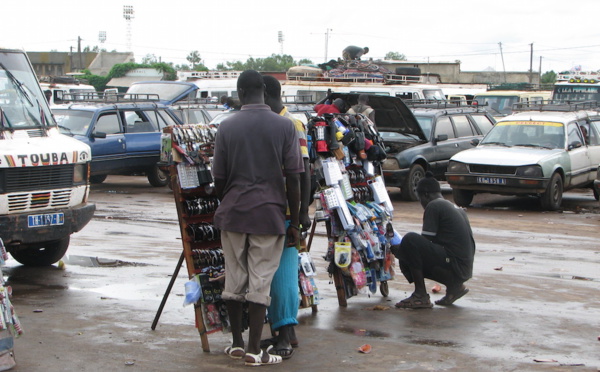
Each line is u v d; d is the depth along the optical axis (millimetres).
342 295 6793
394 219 13008
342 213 6578
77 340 5609
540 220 13375
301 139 5289
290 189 5023
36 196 7668
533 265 9055
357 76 26906
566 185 15148
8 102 8195
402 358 5266
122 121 17328
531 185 14305
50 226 7770
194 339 5727
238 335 5273
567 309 6816
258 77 5047
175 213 13570
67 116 16922
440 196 6844
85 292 7273
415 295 6793
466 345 5613
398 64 39719
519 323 6270
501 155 14820
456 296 6863
